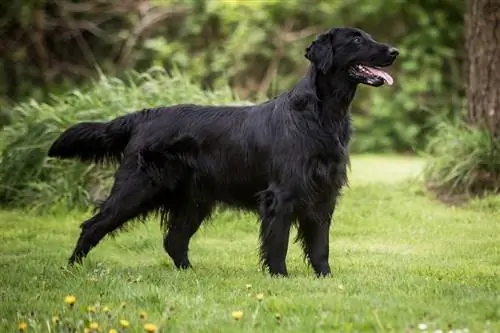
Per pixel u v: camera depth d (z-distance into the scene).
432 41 30.33
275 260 10.35
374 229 14.30
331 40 10.40
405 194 16.88
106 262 11.60
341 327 7.51
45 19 29.70
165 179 10.91
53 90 28.84
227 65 30.39
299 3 30.44
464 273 10.50
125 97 17.31
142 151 10.95
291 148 10.21
